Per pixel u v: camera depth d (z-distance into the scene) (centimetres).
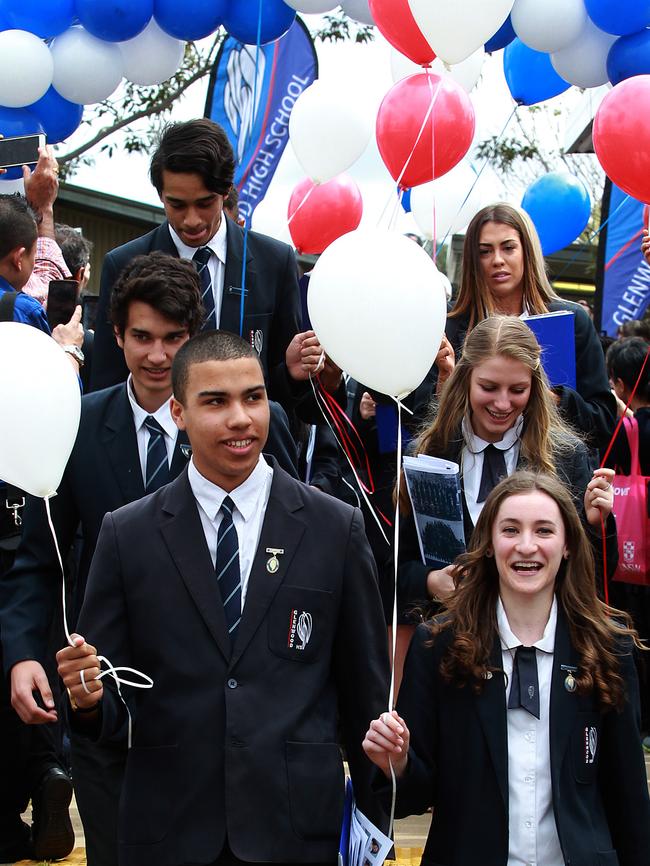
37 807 437
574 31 512
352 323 344
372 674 310
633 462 567
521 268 481
